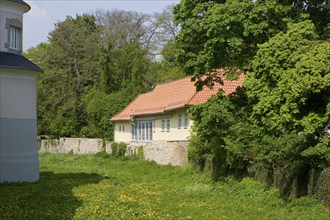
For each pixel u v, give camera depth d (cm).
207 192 2288
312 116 1697
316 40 1847
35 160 2467
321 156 1702
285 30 2061
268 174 2169
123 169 3675
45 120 6381
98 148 5047
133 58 5966
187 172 2952
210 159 2792
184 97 3666
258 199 1995
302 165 1839
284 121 1738
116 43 7738
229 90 3578
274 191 2005
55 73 6538
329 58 1662
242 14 2094
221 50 2284
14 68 2345
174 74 6022
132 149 4288
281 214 1700
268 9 2036
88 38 6944
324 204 1691
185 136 3547
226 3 2145
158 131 4203
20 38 2520
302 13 2091
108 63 5962
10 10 2450
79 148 5434
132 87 5681
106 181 2530
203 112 2428
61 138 5884
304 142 1731
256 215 1716
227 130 2373
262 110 1836
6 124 2341
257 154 2158
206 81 2588
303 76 1664
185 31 2369
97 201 1778
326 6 2150
